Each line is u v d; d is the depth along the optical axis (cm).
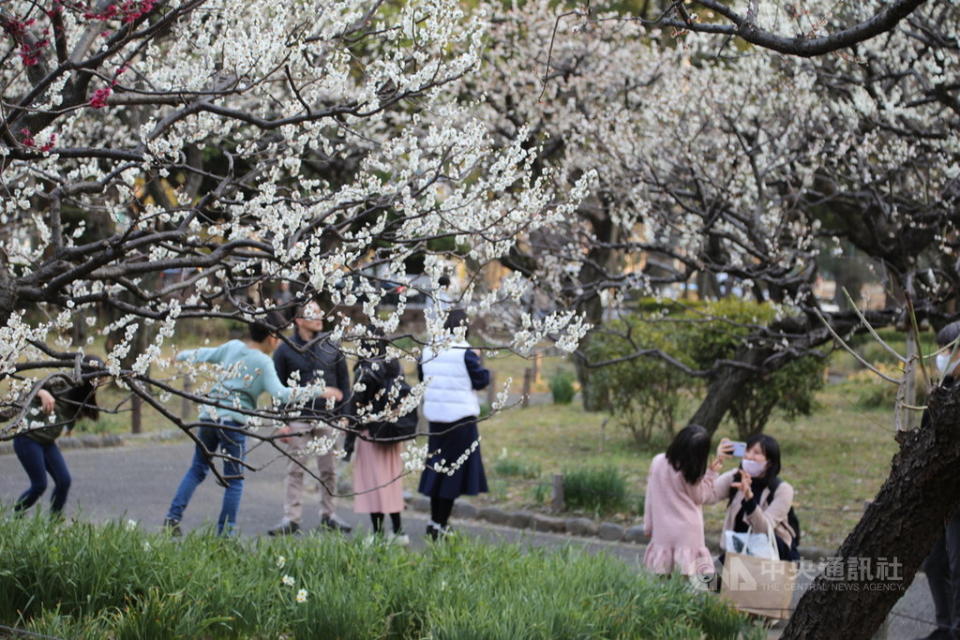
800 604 489
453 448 895
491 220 556
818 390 1574
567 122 1399
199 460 859
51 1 493
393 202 551
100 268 491
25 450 812
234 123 648
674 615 654
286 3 577
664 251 1111
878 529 455
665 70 1414
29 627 529
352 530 1031
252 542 728
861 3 966
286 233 525
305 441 936
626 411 1575
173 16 493
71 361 512
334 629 551
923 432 445
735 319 1492
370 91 519
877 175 1094
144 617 516
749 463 755
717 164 1188
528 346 534
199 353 845
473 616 561
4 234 817
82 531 626
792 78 1126
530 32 1459
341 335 516
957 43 898
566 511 1105
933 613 796
